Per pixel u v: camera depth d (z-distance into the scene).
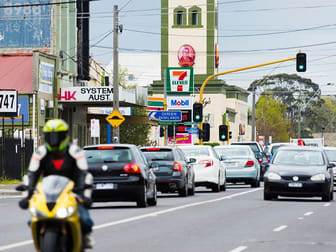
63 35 123.94
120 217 46.19
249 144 112.06
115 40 95.12
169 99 148.88
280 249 31.14
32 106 106.94
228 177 88.19
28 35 121.50
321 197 64.06
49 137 23.11
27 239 34.78
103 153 52.88
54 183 22.75
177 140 141.12
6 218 46.69
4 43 121.81
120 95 113.88
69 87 115.31
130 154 53.03
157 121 137.50
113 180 52.12
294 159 64.69
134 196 52.47
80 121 130.12
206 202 60.84
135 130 175.50
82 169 23.42
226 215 48.12
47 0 121.06
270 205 57.62
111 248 31.11
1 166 91.62
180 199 65.19
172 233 37.22
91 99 114.88
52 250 21.80
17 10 121.81
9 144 91.12
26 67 111.75
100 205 58.12
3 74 110.62
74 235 22.53
